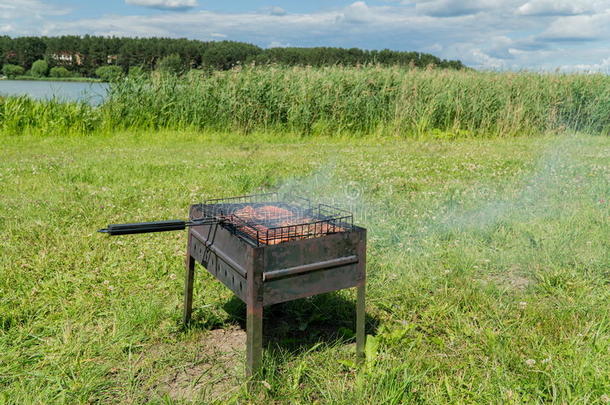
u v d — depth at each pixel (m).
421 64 19.55
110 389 2.46
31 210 5.57
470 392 2.37
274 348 2.88
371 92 14.81
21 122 13.27
